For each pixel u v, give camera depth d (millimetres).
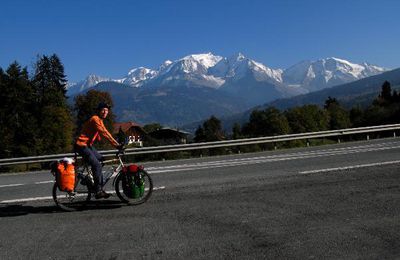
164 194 10047
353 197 8914
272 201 8844
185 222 7574
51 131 70438
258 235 6707
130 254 6109
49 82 84688
